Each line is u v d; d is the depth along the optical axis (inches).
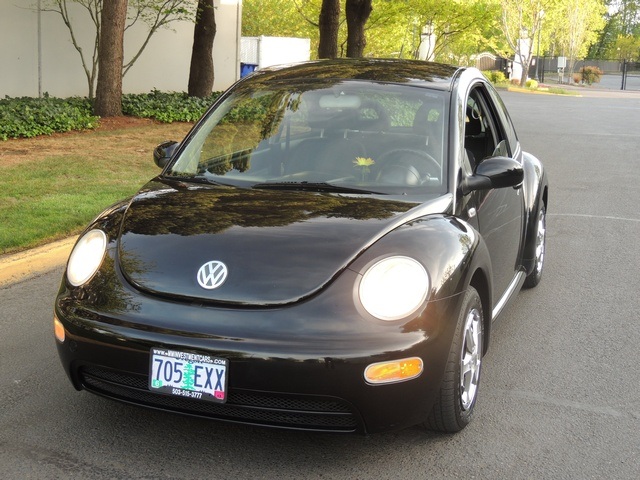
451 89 178.2
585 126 872.3
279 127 175.3
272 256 130.9
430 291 128.6
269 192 155.8
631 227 346.6
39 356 182.1
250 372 121.7
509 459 138.9
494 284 180.2
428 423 141.9
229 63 896.9
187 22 813.2
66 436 142.6
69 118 515.5
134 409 153.8
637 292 248.1
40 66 661.9
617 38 4092.0
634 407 163.3
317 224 138.8
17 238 263.3
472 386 149.6
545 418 156.5
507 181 162.1
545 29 2460.6
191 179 168.2
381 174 159.9
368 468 133.9
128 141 497.4
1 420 148.8
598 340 204.1
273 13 1390.3
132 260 135.8
